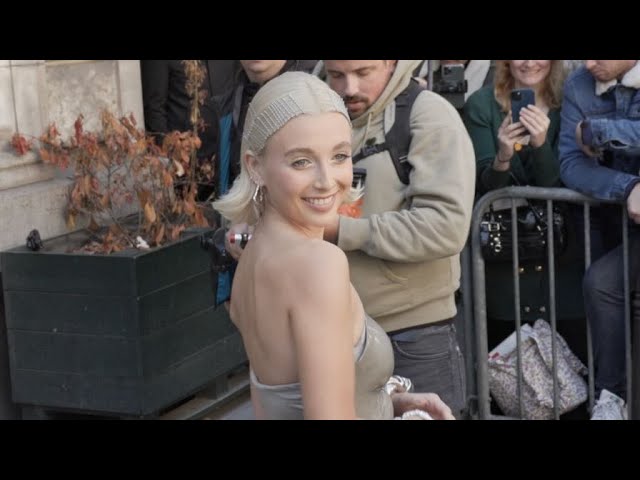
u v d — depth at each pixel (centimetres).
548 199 452
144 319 478
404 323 357
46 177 531
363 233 342
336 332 216
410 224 341
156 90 638
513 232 459
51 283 484
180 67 632
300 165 225
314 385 214
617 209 455
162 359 489
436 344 360
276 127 225
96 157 509
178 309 499
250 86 412
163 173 514
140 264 474
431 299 358
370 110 354
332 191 227
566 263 474
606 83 439
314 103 225
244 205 239
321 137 224
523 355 476
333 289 216
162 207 519
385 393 258
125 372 480
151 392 484
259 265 226
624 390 461
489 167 461
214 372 529
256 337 229
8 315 495
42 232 516
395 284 352
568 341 490
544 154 451
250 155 235
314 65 414
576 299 476
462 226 343
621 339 454
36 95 525
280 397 225
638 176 437
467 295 478
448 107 355
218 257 361
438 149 347
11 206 498
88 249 499
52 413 505
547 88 470
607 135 427
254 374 236
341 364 216
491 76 546
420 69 479
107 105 586
